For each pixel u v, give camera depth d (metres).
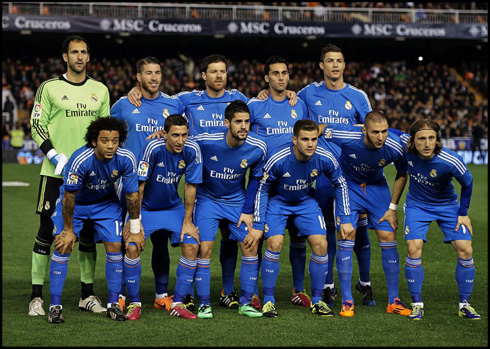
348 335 5.09
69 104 6.17
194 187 5.75
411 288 5.80
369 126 5.70
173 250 9.38
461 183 5.79
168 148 5.65
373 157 5.96
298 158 5.70
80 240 6.00
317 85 6.76
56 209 5.73
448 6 31.58
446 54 33.53
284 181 5.81
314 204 6.01
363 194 6.12
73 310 5.97
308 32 27.83
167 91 28.88
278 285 7.24
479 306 6.19
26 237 10.10
